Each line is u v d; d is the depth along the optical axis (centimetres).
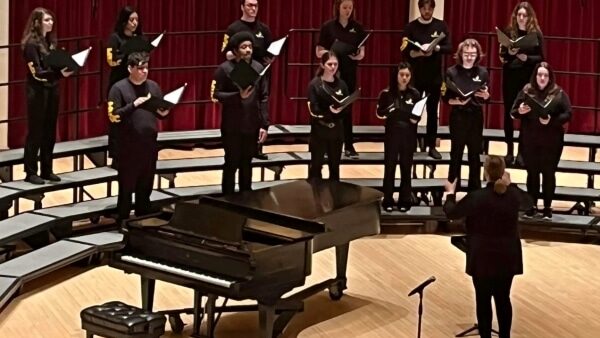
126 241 753
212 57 1284
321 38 1071
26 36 935
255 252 702
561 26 1325
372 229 828
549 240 1040
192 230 734
